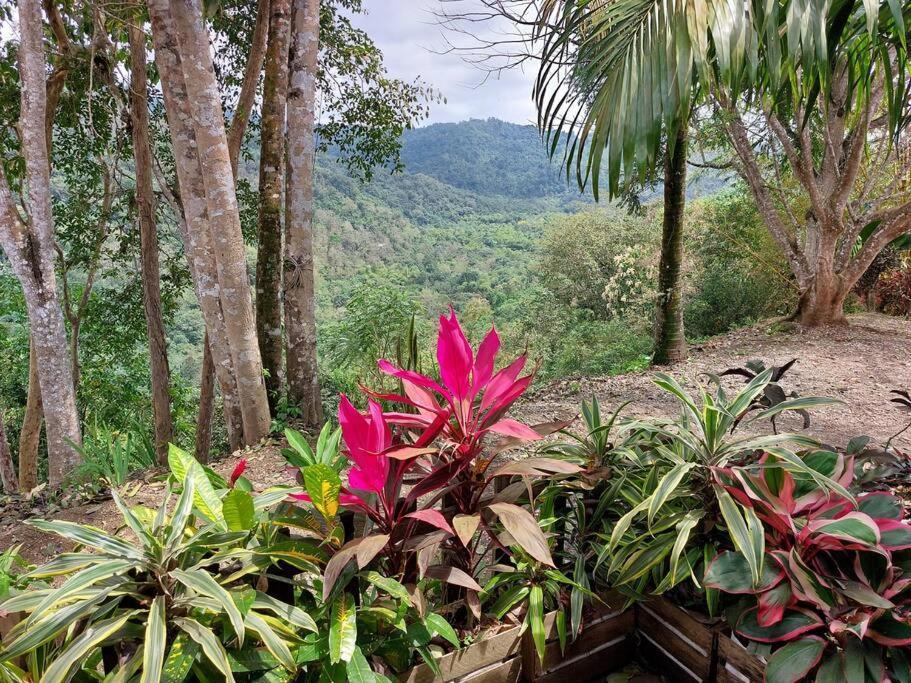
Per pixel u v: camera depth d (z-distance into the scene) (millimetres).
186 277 9359
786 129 8023
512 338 13859
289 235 5672
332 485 1081
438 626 1204
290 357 5820
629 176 3332
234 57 8008
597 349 10062
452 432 1253
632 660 1630
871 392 5492
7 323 10859
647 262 10898
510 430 1190
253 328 4914
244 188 8344
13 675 1043
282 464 4422
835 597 1228
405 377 1258
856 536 1172
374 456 1126
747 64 3594
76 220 8508
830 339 7535
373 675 1056
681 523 1397
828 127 7383
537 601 1389
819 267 7941
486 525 1283
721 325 10430
